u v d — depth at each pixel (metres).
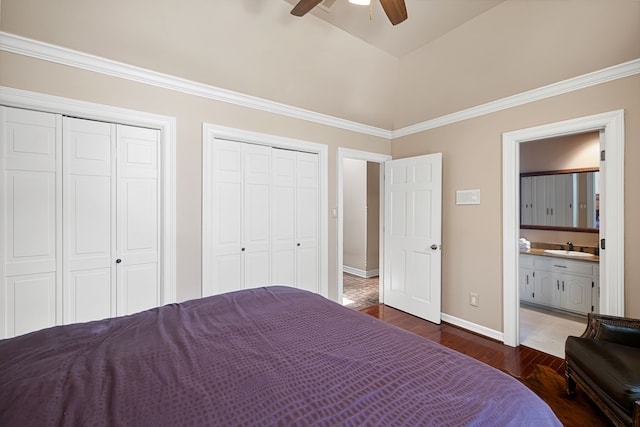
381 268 3.91
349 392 0.79
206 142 2.53
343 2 2.11
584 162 3.57
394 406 0.74
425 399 0.77
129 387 0.79
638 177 1.98
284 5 2.11
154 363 0.93
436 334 2.91
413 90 3.13
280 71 2.60
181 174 2.43
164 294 2.34
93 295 2.13
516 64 2.35
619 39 1.90
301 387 0.81
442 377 0.88
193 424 0.67
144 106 2.25
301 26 2.28
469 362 0.98
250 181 2.85
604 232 2.14
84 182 2.09
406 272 3.50
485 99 2.75
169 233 2.36
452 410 0.73
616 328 1.75
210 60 2.33
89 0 1.77
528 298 3.66
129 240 2.26
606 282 2.12
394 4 1.57
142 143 2.30
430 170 3.23
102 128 2.15
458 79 2.73
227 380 0.84
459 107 2.98
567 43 2.05
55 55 1.91
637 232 1.99
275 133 2.95
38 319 1.95
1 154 1.83
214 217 2.63
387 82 3.11
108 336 1.13
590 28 1.92
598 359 1.59
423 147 3.45
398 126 3.72
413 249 3.41
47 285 1.97
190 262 2.47
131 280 2.27
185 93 2.44
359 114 3.40
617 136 2.04
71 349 1.01
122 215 2.23
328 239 3.38
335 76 2.82
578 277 3.25
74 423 0.65
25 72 1.84
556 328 3.03
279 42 2.35
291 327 1.24
